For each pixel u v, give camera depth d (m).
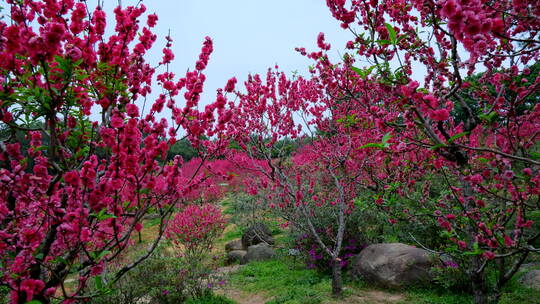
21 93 1.95
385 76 2.75
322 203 7.89
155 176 2.40
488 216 3.23
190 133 2.71
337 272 6.08
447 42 3.19
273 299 6.24
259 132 6.68
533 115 2.98
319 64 5.38
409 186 5.46
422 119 2.14
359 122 5.09
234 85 2.76
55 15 2.04
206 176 2.81
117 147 2.10
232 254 10.14
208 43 2.77
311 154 8.62
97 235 2.34
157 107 2.64
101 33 2.20
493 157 2.80
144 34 2.49
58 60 1.73
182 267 6.39
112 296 4.98
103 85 2.10
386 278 6.14
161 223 2.53
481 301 3.29
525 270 5.54
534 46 2.71
